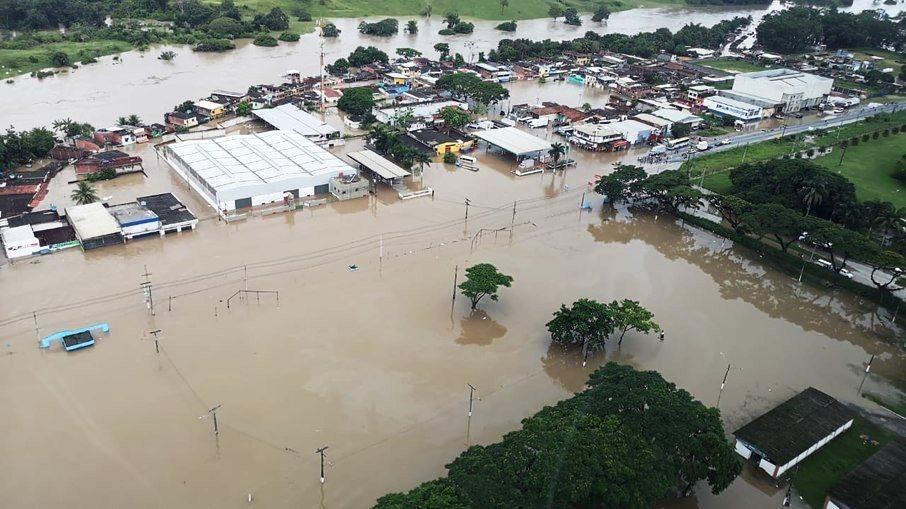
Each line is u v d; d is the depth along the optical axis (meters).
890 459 76.00
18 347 90.88
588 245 132.38
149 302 101.38
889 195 159.75
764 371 96.31
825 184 139.38
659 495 63.97
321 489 70.50
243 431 77.69
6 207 130.50
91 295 104.19
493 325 102.25
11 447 73.88
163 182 152.38
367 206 144.12
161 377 86.00
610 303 109.69
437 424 81.00
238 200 137.25
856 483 71.88
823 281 123.44
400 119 195.12
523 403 85.75
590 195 157.88
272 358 90.81
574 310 95.44
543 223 140.62
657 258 129.12
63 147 164.12
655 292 116.38
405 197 148.25
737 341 103.38
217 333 95.75
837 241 116.06
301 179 144.75
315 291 108.31
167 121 191.88
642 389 75.50
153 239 124.12
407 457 75.62
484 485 61.22
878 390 93.81
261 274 112.88
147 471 71.62
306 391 84.88
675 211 147.38
